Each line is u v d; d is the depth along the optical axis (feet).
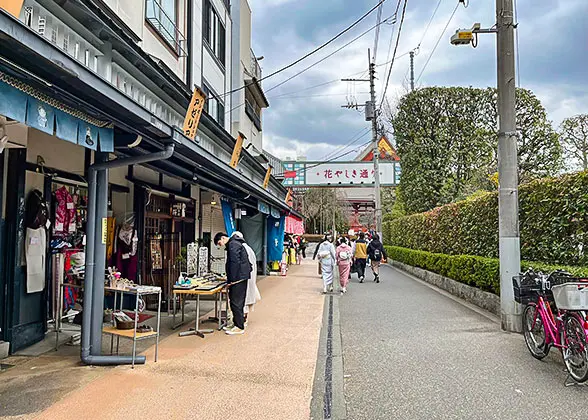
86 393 15.14
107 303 28.84
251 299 27.37
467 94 70.64
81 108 13.34
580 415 13.64
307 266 76.13
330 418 13.64
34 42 9.37
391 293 41.60
